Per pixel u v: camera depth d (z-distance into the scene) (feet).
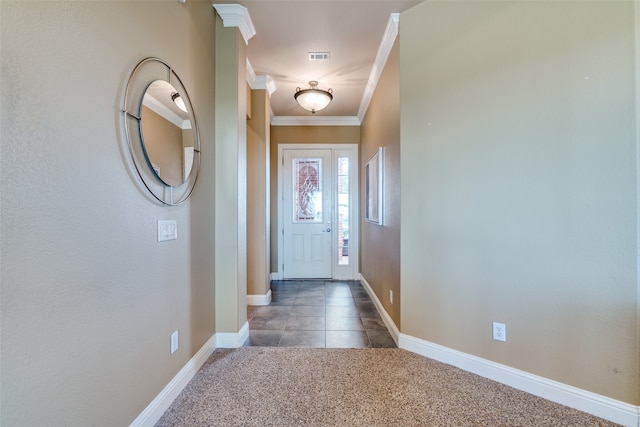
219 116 7.63
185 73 5.96
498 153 5.96
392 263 8.64
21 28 2.77
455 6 6.54
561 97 5.22
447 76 6.69
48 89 3.03
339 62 10.23
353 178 15.88
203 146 6.85
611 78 4.76
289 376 6.26
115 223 3.99
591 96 4.93
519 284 5.74
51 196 3.07
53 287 3.11
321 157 16.02
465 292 6.47
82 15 3.42
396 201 8.11
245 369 6.54
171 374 5.40
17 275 2.77
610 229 4.82
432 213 7.00
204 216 6.89
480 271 6.24
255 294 11.59
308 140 15.90
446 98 6.72
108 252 3.87
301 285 14.76
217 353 7.30
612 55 4.75
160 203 5.07
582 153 5.04
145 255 4.65
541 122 5.44
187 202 6.04
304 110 14.80
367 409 5.20
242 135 8.09
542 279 5.48
